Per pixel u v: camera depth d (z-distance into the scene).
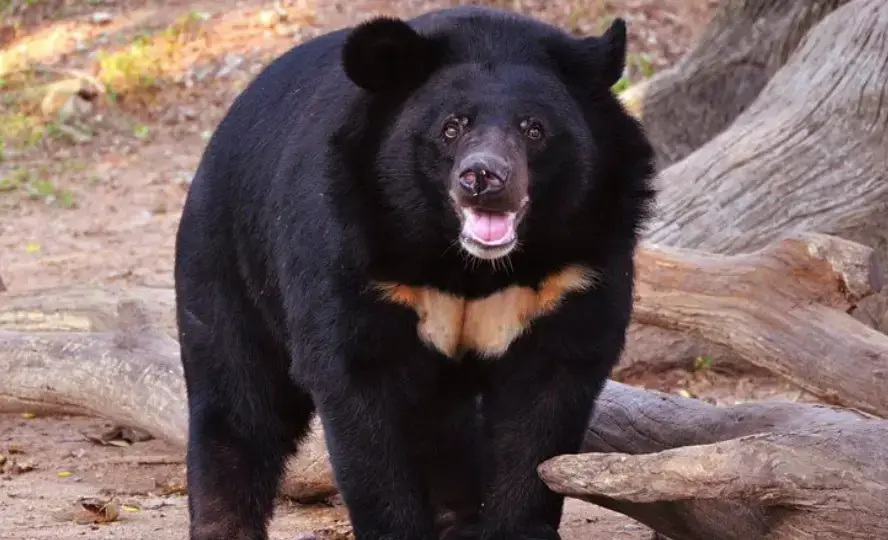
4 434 13.67
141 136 25.92
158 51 28.45
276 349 9.03
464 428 9.16
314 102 8.39
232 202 8.99
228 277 9.10
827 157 15.45
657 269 12.53
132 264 20.05
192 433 9.34
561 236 7.89
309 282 8.03
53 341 13.23
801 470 7.02
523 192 7.46
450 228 7.77
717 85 19.14
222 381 9.24
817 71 15.91
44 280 19.41
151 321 13.27
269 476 9.37
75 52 29.08
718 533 8.07
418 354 8.11
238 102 9.35
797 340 12.01
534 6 28.02
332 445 8.16
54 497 11.34
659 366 15.35
